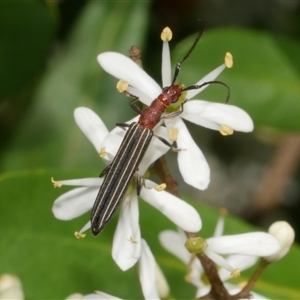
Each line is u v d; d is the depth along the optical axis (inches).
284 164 5.4
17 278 4.4
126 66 4.3
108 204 4.2
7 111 5.1
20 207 4.6
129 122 4.3
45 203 4.6
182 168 4.2
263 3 5.5
